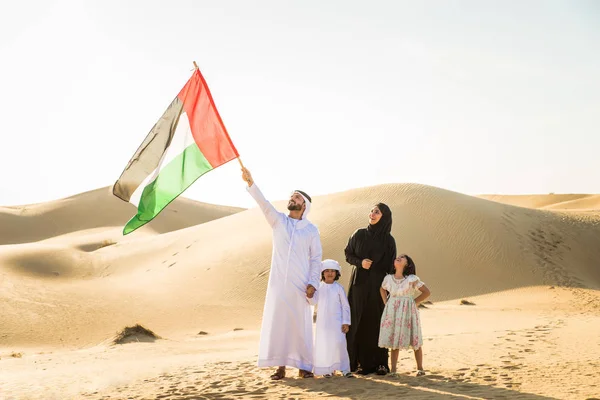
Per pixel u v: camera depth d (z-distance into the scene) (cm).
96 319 3856
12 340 3388
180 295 4494
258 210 6888
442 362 989
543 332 1448
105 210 13862
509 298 4184
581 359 947
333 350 876
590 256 5519
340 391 768
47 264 5722
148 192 896
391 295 877
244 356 1373
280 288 893
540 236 5638
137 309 4106
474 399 676
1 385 1077
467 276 4831
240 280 4759
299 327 889
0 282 4666
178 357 1634
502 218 5806
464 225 5475
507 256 5097
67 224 13225
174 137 906
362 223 5484
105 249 6681
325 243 5216
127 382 977
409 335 864
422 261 5012
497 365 918
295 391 788
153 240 6800
